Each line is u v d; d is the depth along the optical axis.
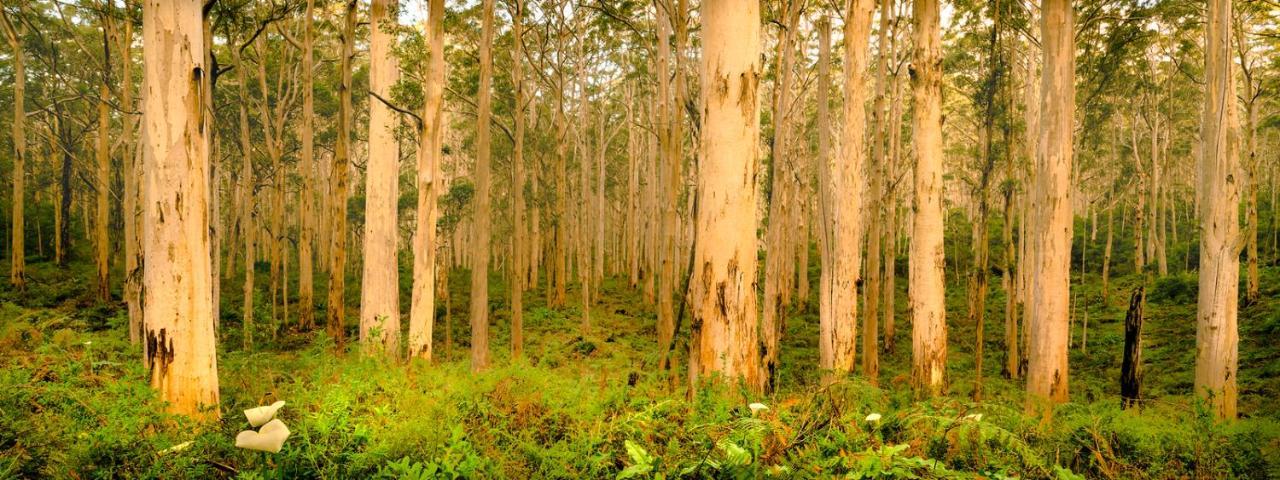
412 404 4.30
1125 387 8.84
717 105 5.14
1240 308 20.98
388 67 13.11
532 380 5.14
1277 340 16.66
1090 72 21.00
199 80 5.52
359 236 34.28
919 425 3.83
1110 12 18.20
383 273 12.69
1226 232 9.48
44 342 7.79
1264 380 13.16
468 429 4.00
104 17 17.12
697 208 5.31
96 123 25.97
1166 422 5.13
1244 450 4.55
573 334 18.80
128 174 16.47
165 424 3.99
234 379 6.61
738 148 5.10
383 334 12.01
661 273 14.90
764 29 22.00
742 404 4.15
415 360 6.35
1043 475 3.56
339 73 24.42
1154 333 19.84
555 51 23.81
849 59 12.43
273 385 6.20
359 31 19.97
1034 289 8.58
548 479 3.35
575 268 43.88
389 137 12.91
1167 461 4.36
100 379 5.50
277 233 19.16
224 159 24.23
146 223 5.36
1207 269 9.61
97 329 15.55
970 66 21.59
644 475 2.98
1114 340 19.34
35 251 32.38
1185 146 35.47
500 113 24.33
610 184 39.69
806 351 17.41
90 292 22.69
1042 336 8.39
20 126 22.41
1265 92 22.22
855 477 2.87
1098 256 36.09
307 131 18.98
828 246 12.59
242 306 21.64
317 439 3.41
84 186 33.72
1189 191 41.44
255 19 17.00
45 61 21.97
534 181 27.44
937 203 9.94
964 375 13.88
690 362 5.20
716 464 3.01
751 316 5.13
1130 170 35.06
